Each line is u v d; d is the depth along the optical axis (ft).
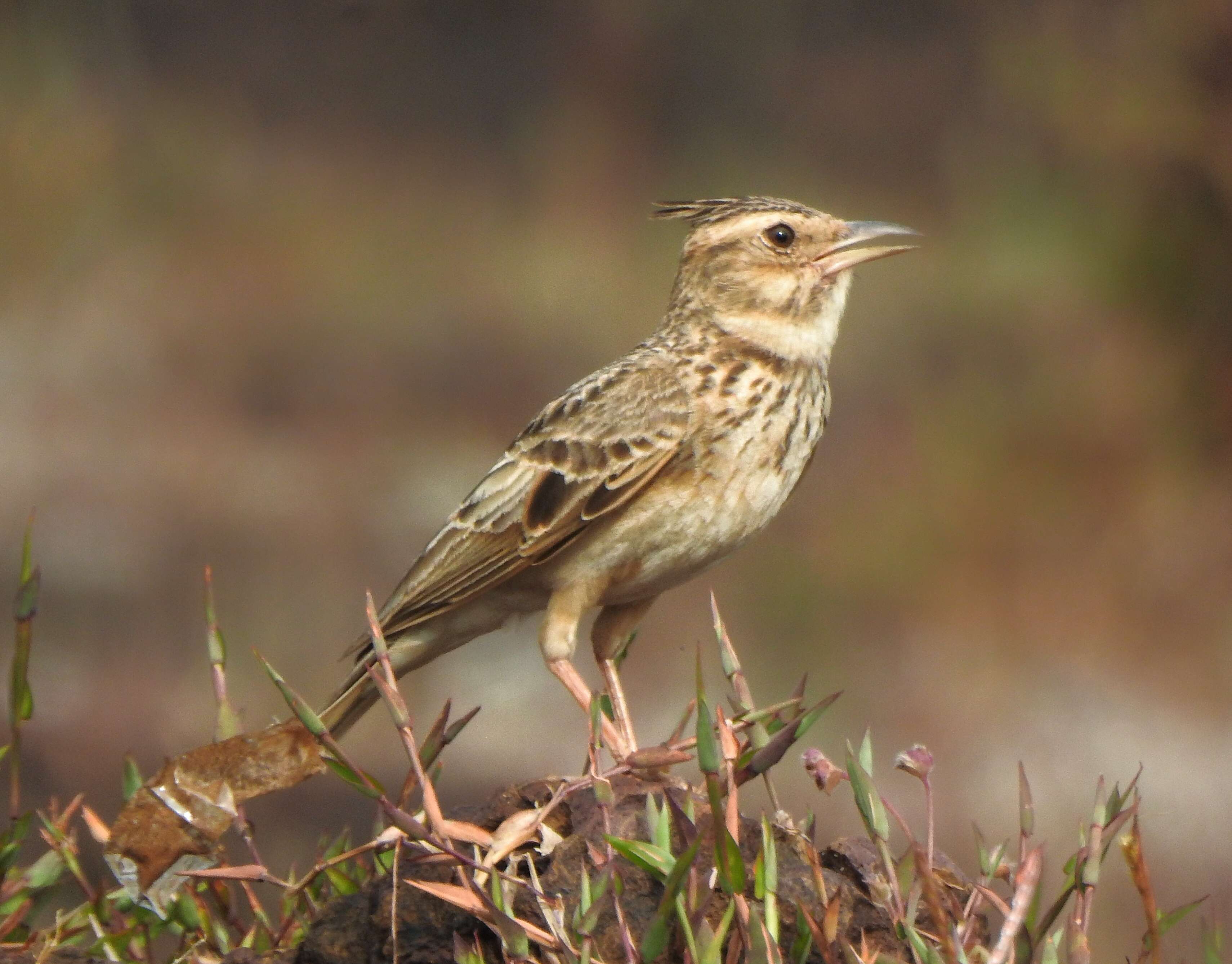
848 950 13.10
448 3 112.06
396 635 20.99
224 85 103.45
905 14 109.91
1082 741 43.47
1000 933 13.25
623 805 14.84
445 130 106.63
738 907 12.95
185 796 15.53
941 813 40.09
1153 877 34.88
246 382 74.02
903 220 96.94
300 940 15.51
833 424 62.34
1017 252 68.23
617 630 20.89
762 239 21.34
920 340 68.54
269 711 45.85
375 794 13.48
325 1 107.86
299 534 58.03
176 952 16.53
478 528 20.27
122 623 49.52
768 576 52.90
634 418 19.86
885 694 46.75
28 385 71.67
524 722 46.80
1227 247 60.13
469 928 14.11
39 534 56.54
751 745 14.70
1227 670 46.06
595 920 12.96
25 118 92.27
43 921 19.47
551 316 83.87
